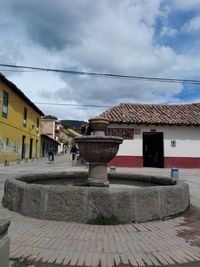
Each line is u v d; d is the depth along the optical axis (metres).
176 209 6.75
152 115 23.38
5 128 25.83
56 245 4.67
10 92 26.94
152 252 4.54
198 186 12.18
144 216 6.07
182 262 4.23
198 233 5.48
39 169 20.17
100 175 8.07
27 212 6.20
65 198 5.91
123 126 22.05
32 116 36.53
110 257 4.30
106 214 5.85
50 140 50.97
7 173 17.02
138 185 9.76
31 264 4.02
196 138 22.92
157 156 23.69
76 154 29.47
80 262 4.11
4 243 2.90
